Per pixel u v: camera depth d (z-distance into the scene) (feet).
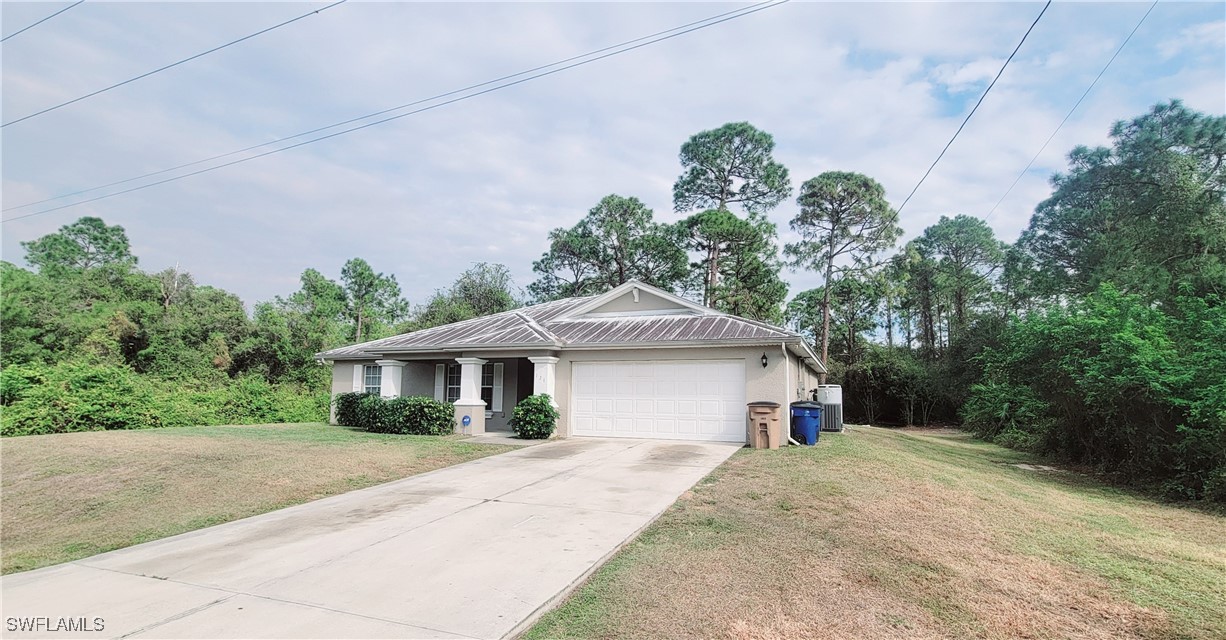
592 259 119.24
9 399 53.42
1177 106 71.87
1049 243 86.38
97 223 159.22
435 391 61.52
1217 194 68.44
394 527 21.24
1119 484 37.65
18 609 14.11
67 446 34.91
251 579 15.98
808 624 13.32
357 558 17.67
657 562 17.28
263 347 111.96
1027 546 20.18
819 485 28.04
